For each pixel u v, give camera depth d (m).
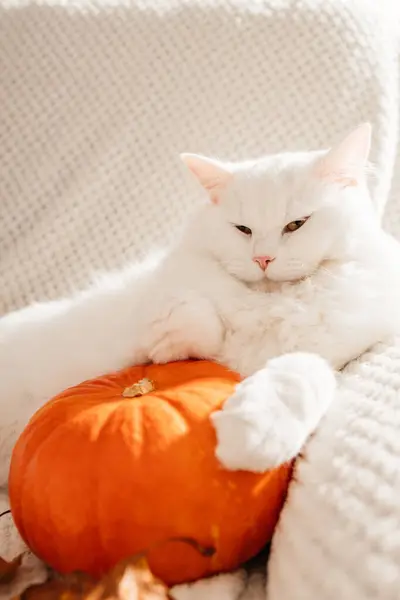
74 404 0.53
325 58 0.84
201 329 0.59
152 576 0.45
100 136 0.86
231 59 0.85
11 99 0.87
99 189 0.84
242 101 0.85
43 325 0.67
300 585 0.44
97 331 0.65
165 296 0.61
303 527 0.47
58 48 0.88
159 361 0.61
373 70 0.84
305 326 0.60
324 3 0.85
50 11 0.89
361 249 0.63
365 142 0.63
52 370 0.65
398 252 0.66
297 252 0.61
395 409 0.49
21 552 0.54
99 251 0.83
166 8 0.88
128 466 0.48
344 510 0.44
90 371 0.64
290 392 0.50
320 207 0.62
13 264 0.83
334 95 0.83
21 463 0.51
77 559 0.49
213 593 0.48
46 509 0.49
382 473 0.45
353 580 0.41
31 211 0.85
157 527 0.47
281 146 0.83
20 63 0.88
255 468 0.48
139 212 0.84
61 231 0.84
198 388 0.53
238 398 0.49
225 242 0.64
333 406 0.53
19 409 0.67
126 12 0.88
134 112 0.86
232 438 0.47
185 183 0.84
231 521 0.48
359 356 0.60
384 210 0.84
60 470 0.49
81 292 0.74
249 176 0.64
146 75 0.86
